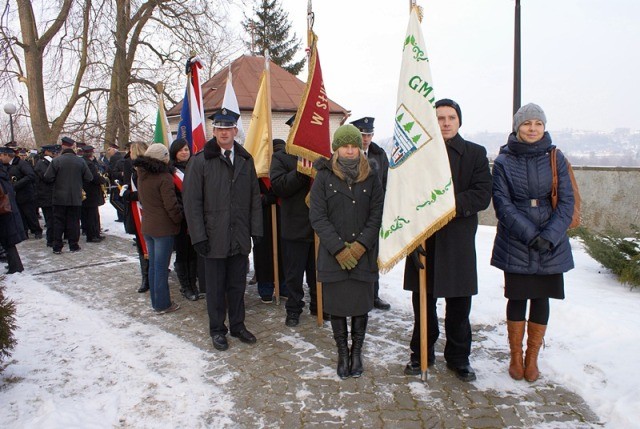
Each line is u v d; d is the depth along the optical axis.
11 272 6.83
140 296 5.68
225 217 4.02
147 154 4.77
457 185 3.24
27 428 2.95
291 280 4.55
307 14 4.34
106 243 9.11
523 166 3.24
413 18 3.23
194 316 4.96
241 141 5.77
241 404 3.22
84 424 2.99
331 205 3.45
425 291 3.34
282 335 4.39
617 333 3.93
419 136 3.19
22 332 4.55
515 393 3.27
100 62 15.84
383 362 3.78
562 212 3.14
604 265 5.51
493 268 6.04
